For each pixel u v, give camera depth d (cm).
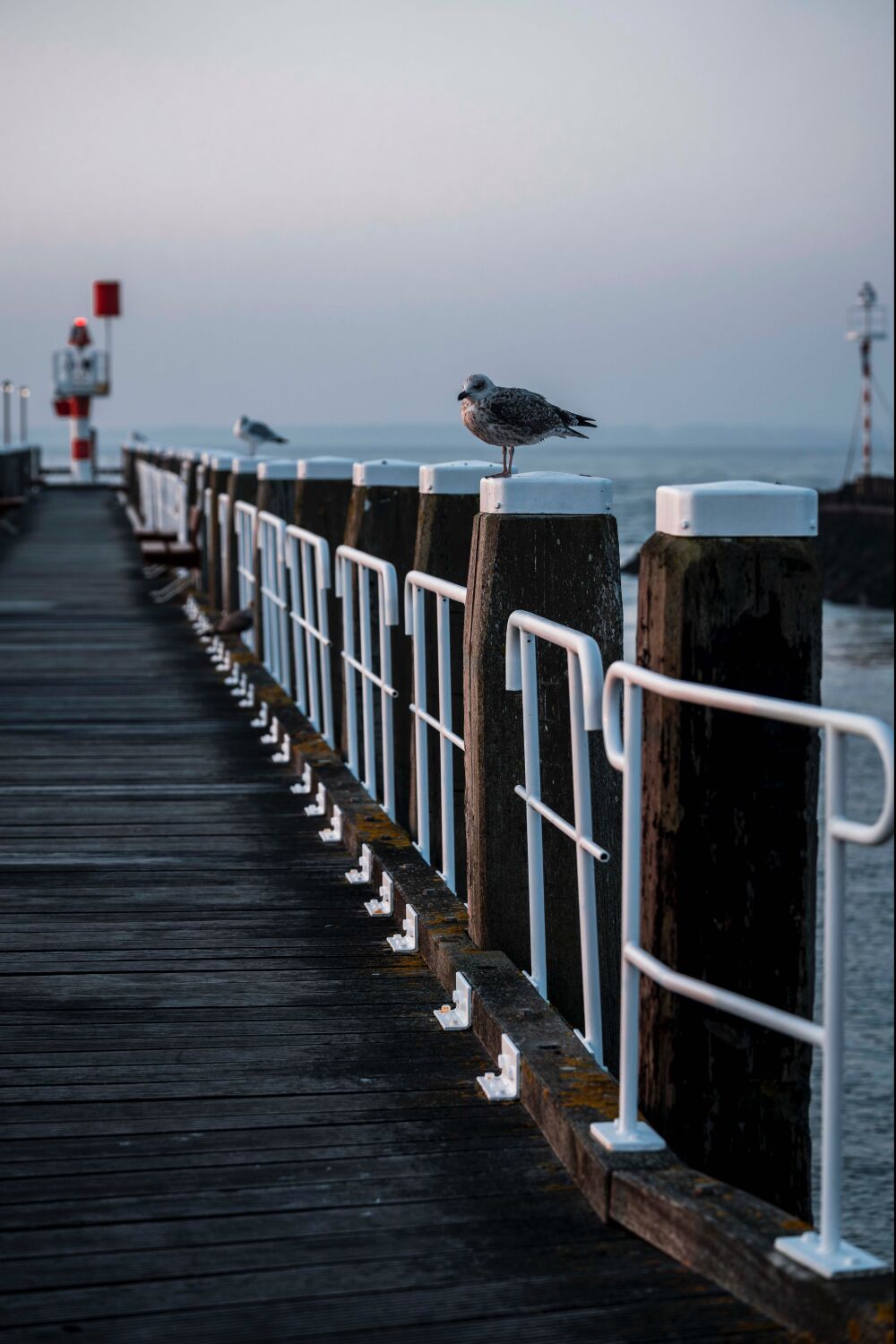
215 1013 453
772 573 316
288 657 992
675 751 321
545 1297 292
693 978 326
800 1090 334
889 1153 1948
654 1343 274
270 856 642
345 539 793
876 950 2508
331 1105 388
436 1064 415
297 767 811
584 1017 433
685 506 317
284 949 516
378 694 804
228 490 1468
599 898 470
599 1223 325
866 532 8000
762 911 325
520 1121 379
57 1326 282
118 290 4784
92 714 984
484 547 459
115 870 617
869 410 8475
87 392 4944
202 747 880
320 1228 321
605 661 461
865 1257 273
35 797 750
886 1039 2219
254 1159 355
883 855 3155
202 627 1352
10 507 2575
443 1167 352
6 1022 444
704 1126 334
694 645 316
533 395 486
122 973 490
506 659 432
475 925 478
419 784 593
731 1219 296
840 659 5866
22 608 1545
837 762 257
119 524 2861
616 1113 352
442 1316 286
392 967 498
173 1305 290
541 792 464
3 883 595
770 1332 276
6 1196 334
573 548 458
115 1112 381
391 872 560
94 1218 325
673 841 325
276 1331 281
